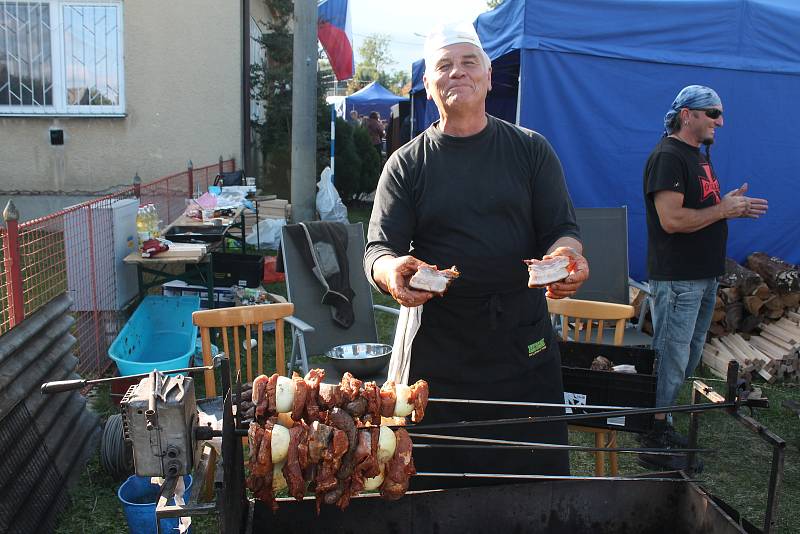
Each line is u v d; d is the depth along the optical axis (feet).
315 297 15.11
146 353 15.80
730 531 6.70
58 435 10.68
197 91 33.45
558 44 16.98
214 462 7.77
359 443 5.75
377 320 21.31
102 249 15.96
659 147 12.15
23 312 11.84
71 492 10.57
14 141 32.83
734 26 17.92
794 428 13.88
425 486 7.91
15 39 31.89
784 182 19.47
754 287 17.35
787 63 18.57
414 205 7.41
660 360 12.40
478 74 6.99
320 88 46.70
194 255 16.88
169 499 5.31
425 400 6.04
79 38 32.27
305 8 26.00
